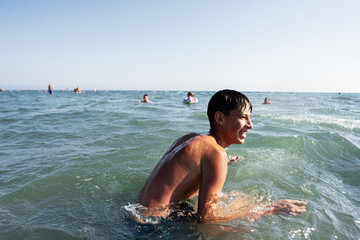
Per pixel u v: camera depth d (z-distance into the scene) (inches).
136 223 70.8
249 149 157.6
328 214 76.8
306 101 812.0
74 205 83.5
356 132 217.3
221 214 68.0
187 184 71.6
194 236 63.7
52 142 180.4
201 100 842.8
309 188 97.4
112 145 169.3
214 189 66.7
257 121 281.0
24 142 181.3
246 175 111.0
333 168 124.0
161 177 72.0
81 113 362.0
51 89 1865.2
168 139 187.3
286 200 82.0
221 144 76.4
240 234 64.5
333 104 650.8
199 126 247.3
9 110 442.6
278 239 62.9
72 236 65.6
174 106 532.7
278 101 804.0
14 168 121.6
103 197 89.9
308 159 137.6
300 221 71.6
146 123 266.1
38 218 74.9
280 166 124.6
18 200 87.4
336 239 64.2
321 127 235.9
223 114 73.1
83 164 127.6
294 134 195.0
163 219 69.8
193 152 69.9
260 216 73.1
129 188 98.1
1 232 67.1
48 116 334.3
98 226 70.4
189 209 74.4
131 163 129.6
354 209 81.0
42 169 119.9
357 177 111.5
